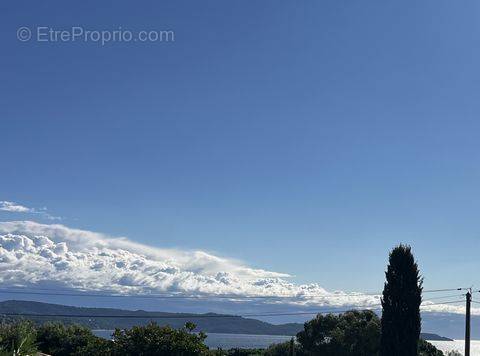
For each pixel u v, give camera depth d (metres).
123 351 51.25
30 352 14.34
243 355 94.88
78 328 73.44
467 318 42.72
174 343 51.03
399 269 48.06
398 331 46.81
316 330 73.69
